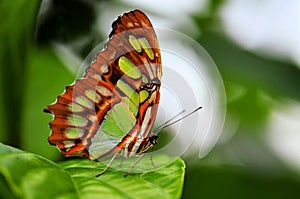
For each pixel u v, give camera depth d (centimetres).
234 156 76
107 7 73
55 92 71
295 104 75
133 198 63
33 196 62
